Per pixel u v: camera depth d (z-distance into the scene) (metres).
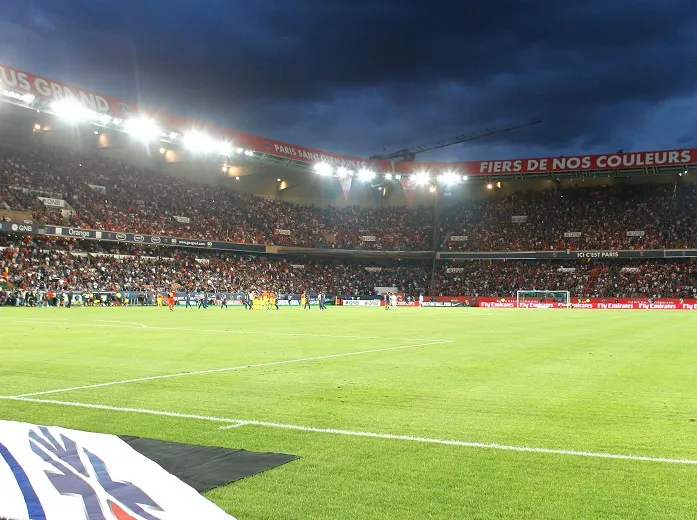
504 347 18.91
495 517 4.77
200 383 11.38
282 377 12.19
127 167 74.50
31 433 6.47
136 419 8.17
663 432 7.55
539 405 9.26
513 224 83.31
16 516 4.57
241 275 75.25
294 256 84.31
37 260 59.16
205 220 75.19
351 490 5.36
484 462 6.23
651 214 78.25
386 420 8.17
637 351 17.77
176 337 22.30
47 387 10.85
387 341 21.06
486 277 80.56
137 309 51.62
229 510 4.87
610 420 8.23
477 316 43.22
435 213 85.38
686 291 70.12
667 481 5.65
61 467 5.48
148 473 5.41
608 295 72.94
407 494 5.27
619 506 5.01
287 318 38.28
